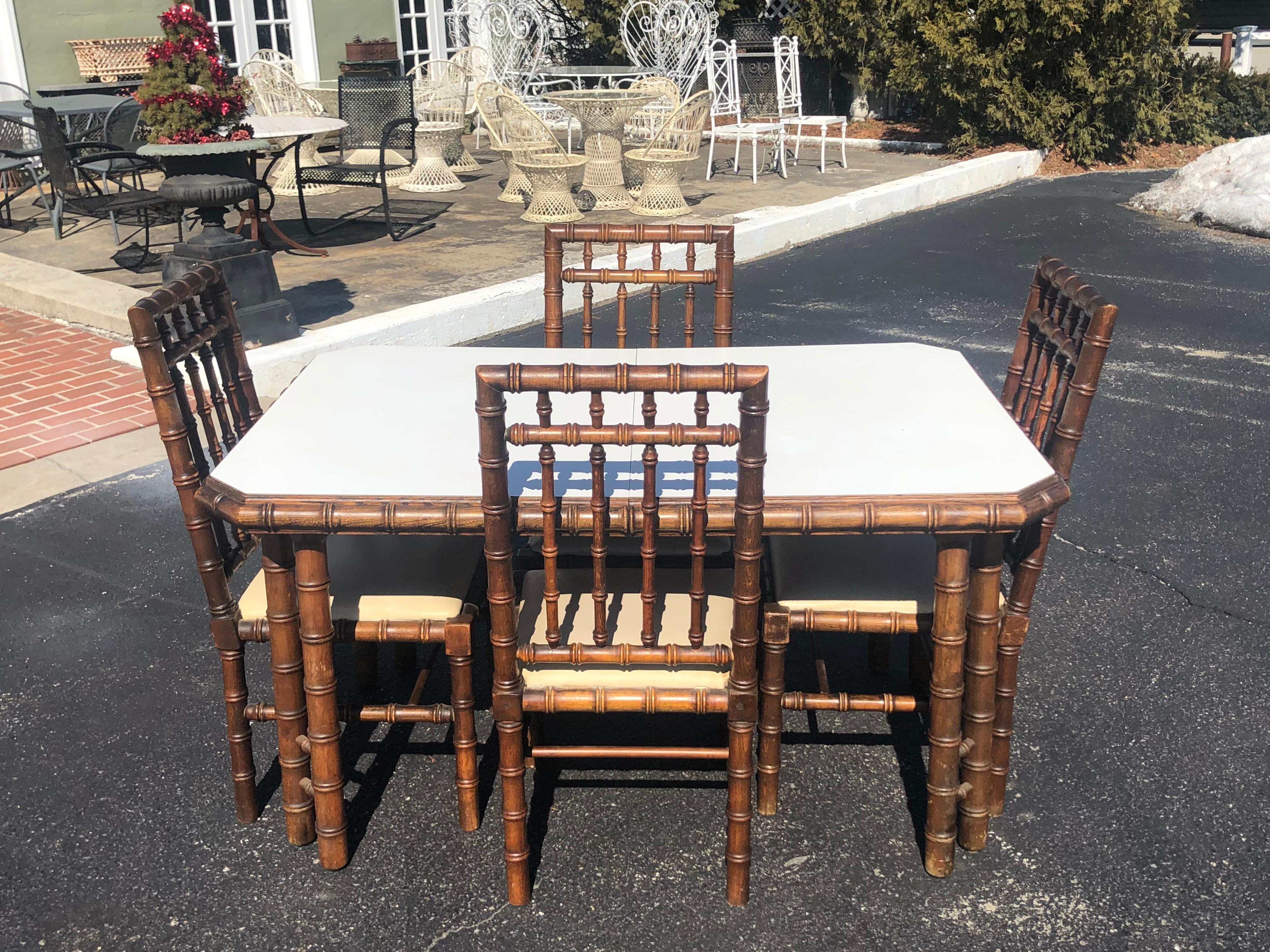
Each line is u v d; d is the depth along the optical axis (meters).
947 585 2.17
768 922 2.24
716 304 3.53
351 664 3.18
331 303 6.23
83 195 7.67
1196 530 3.90
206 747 2.81
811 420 2.44
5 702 2.98
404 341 5.70
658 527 2.09
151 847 2.47
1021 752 2.75
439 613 2.34
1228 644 3.21
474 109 10.52
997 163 10.97
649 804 2.59
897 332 6.26
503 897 2.32
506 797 2.22
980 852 2.43
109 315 5.92
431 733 2.86
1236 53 14.45
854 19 12.52
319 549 2.18
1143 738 2.80
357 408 2.52
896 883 2.34
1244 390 5.30
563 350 2.93
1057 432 2.37
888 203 9.50
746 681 2.15
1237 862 2.39
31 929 2.24
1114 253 8.16
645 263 7.24
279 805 2.61
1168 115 12.45
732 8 13.40
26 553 3.78
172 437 2.26
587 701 2.19
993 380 5.48
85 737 2.84
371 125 7.66
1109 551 3.75
